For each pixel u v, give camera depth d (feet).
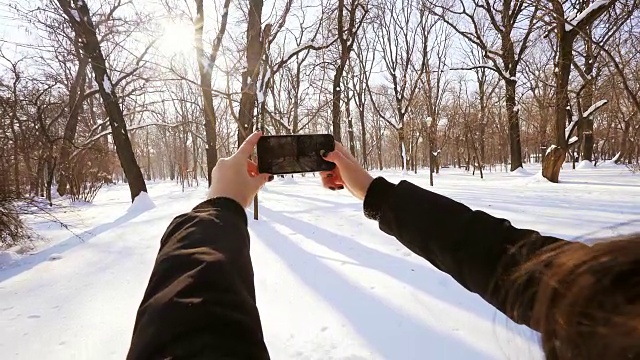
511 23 51.39
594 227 15.78
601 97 48.19
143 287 11.82
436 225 3.03
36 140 36.96
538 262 1.86
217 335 1.79
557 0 35.83
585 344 1.21
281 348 7.64
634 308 1.15
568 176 48.06
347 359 7.17
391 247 14.55
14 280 12.90
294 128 48.24
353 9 36.50
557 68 39.22
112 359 7.72
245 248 2.51
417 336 7.89
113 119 33.04
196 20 27.71
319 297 10.07
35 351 8.08
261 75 24.91
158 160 191.11
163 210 29.30
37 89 43.68
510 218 18.38
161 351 1.77
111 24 39.24
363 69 92.68
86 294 11.35
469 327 8.16
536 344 1.62
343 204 27.45
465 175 65.36
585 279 1.32
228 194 3.07
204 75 30.58
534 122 73.15
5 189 18.24
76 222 26.37
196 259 2.22
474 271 2.71
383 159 188.65
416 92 79.36
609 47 35.40
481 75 94.07
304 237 16.87
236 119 23.31
